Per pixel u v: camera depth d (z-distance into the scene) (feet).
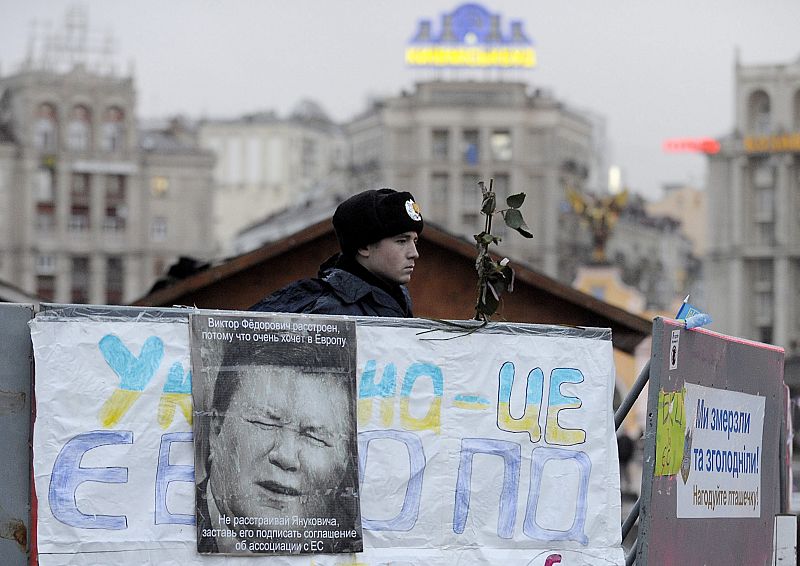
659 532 21.63
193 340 18.53
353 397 19.35
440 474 19.89
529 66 505.66
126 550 17.89
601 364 21.26
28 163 477.36
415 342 19.89
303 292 21.21
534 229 488.85
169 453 18.26
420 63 502.79
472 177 490.90
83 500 17.80
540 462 20.67
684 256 620.08
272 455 18.72
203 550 18.16
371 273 21.99
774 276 499.51
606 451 21.17
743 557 24.56
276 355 18.94
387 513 19.47
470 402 20.22
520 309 59.47
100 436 17.97
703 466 23.08
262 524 18.53
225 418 18.53
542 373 20.83
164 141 504.43
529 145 491.72
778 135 495.41
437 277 56.70
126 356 18.20
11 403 17.89
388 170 494.18
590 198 383.65
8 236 476.95
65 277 481.46
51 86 483.51
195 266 62.49
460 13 504.84
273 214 536.83
